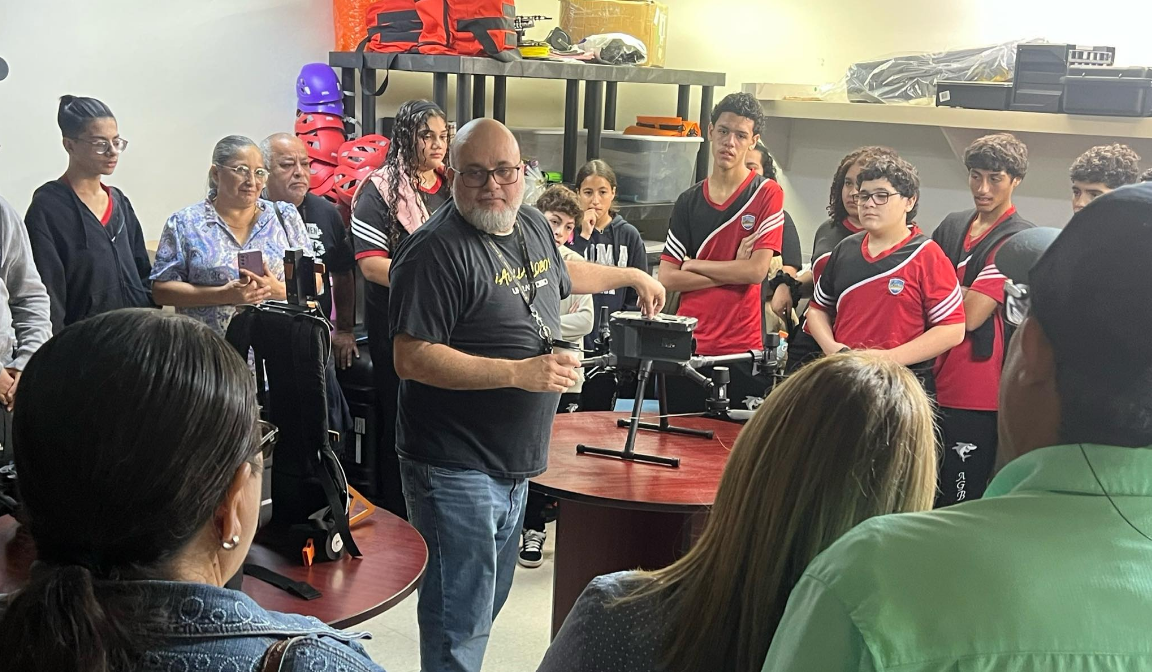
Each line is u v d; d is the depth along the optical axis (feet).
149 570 2.67
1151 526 2.36
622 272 8.92
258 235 11.29
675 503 7.64
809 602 2.48
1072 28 14.35
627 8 16.83
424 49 14.26
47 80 12.89
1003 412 2.65
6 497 6.60
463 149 7.58
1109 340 2.33
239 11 14.51
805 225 17.62
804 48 17.30
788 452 3.63
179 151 14.28
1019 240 2.84
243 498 2.86
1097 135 13.25
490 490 7.77
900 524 2.48
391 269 7.84
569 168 16.25
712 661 3.66
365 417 12.63
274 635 2.78
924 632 2.27
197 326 2.79
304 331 6.19
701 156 17.76
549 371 7.35
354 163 14.07
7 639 2.45
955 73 14.69
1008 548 2.34
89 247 10.87
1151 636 2.26
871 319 10.38
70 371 2.57
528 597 11.55
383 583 6.08
